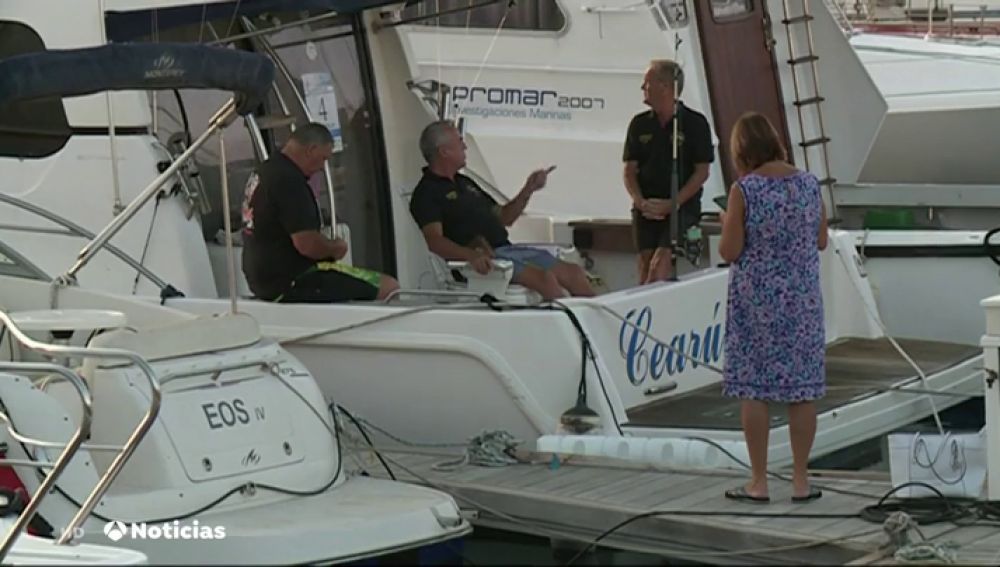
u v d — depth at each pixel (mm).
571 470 27688
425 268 37844
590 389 28656
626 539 24312
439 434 29688
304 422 24984
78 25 32812
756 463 25297
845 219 46688
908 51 57188
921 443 25578
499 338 28953
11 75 24375
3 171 33562
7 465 22375
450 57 51031
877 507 24703
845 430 29953
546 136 49750
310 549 22250
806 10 44500
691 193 36688
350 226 36844
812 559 22859
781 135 44406
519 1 49688
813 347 24984
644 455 27328
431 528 23438
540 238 41219
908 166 55094
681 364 31516
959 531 23719
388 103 37750
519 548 25297
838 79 45406
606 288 40062
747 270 24953
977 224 45594
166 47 25516
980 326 39250
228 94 34125
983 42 60500
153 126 32969
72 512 22688
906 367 33906
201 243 33062
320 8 30906
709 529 23953
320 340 30516
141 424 21234
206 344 24984
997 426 24656
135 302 31250
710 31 43969
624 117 48312
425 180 35938
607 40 48125
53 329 26203
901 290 39781
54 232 32625
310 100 35906
